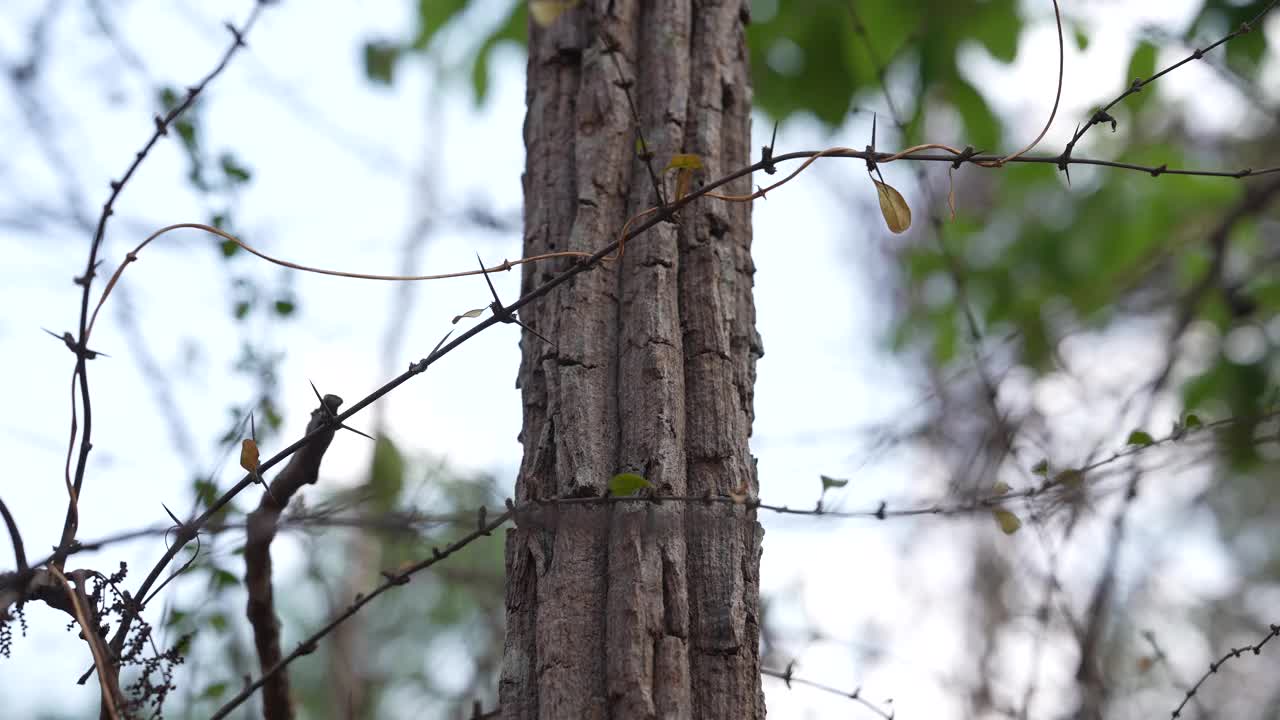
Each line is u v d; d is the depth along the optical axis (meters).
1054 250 9.12
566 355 3.09
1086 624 5.03
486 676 5.74
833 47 7.39
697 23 3.63
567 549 2.88
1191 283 9.05
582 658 2.77
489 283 2.87
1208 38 6.62
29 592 2.91
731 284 3.27
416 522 2.90
